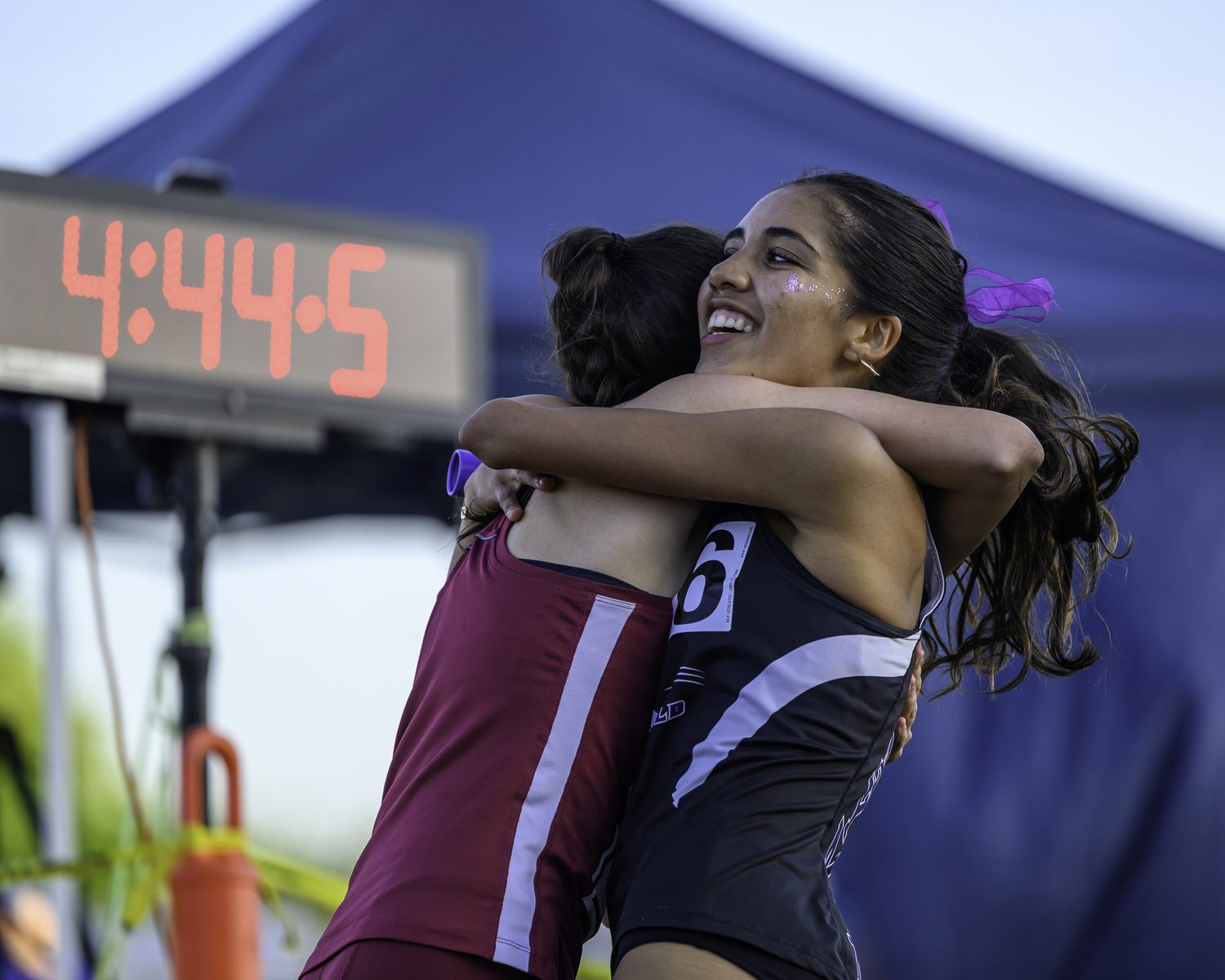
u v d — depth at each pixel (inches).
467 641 214.2
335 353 567.5
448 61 823.1
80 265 536.4
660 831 197.5
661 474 207.3
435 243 589.9
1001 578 248.1
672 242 252.5
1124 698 652.1
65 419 564.7
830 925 194.5
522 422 212.7
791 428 201.5
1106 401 689.0
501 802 202.5
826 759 199.5
